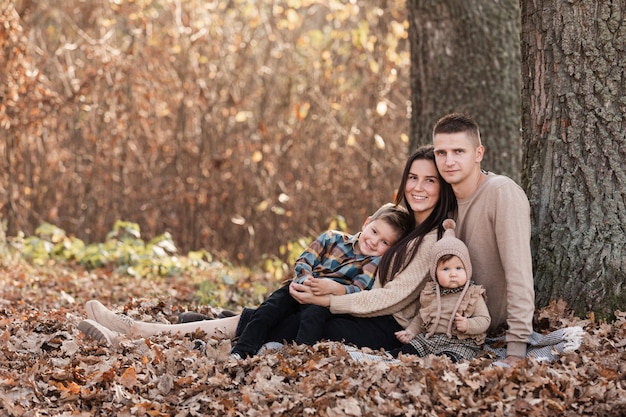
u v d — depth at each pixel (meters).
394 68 13.57
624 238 4.75
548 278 4.93
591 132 4.86
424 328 4.56
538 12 5.02
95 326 4.82
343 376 4.09
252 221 14.98
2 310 6.11
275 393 4.04
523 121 5.21
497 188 4.54
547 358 4.32
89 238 14.89
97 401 4.10
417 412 3.79
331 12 14.39
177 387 4.21
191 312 5.36
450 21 8.06
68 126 14.86
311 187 14.84
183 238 15.16
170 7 14.14
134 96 14.71
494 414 3.76
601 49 4.82
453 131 4.56
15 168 13.59
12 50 10.90
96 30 15.02
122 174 14.80
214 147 14.95
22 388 4.14
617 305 4.69
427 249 4.68
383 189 14.54
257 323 4.67
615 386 3.94
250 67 15.48
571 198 4.90
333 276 4.86
